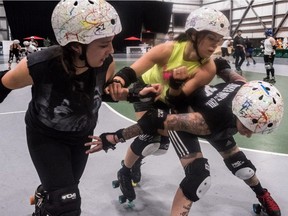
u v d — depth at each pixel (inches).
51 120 62.2
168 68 78.2
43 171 63.9
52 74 56.9
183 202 74.0
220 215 92.1
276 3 936.3
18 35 1203.9
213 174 117.0
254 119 62.0
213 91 74.4
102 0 55.5
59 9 54.4
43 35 1213.7
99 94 64.3
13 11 1159.6
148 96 70.2
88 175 116.5
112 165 125.3
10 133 165.5
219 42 72.2
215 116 67.2
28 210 92.6
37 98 60.8
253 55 884.0
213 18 69.1
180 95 76.6
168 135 85.0
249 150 142.0
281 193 103.6
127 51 1153.4
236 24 1118.4
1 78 59.7
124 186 94.2
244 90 64.6
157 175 116.8
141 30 1234.6
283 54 777.6
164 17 1194.0
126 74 72.6
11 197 99.6
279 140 156.3
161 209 94.8
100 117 202.7
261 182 110.8
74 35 53.4
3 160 128.5
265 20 986.7
